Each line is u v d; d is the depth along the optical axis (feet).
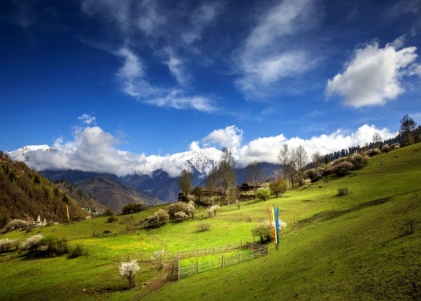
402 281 69.31
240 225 306.55
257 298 95.91
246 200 528.63
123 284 179.73
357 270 87.61
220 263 181.06
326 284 85.25
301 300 79.46
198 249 240.12
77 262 244.63
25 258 273.13
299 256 138.72
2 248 314.14
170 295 138.41
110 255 254.88
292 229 236.84
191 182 634.43
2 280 216.74
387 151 561.02
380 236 116.26
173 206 422.41
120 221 485.15
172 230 338.34
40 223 556.51
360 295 70.33
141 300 143.74
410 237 99.66
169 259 221.87
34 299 171.94
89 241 317.83
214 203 543.80
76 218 604.49
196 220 372.58
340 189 332.60
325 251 128.77
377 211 179.73
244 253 191.93
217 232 292.81
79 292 175.52
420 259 77.10
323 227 198.39
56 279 204.64
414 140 594.24
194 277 163.53
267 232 223.30
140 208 591.37
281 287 98.94
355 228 152.25
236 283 126.11
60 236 384.68
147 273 194.80
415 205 147.13
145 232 348.59
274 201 400.88
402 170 378.73
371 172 415.64
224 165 616.39
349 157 508.12
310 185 461.78
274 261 147.43
